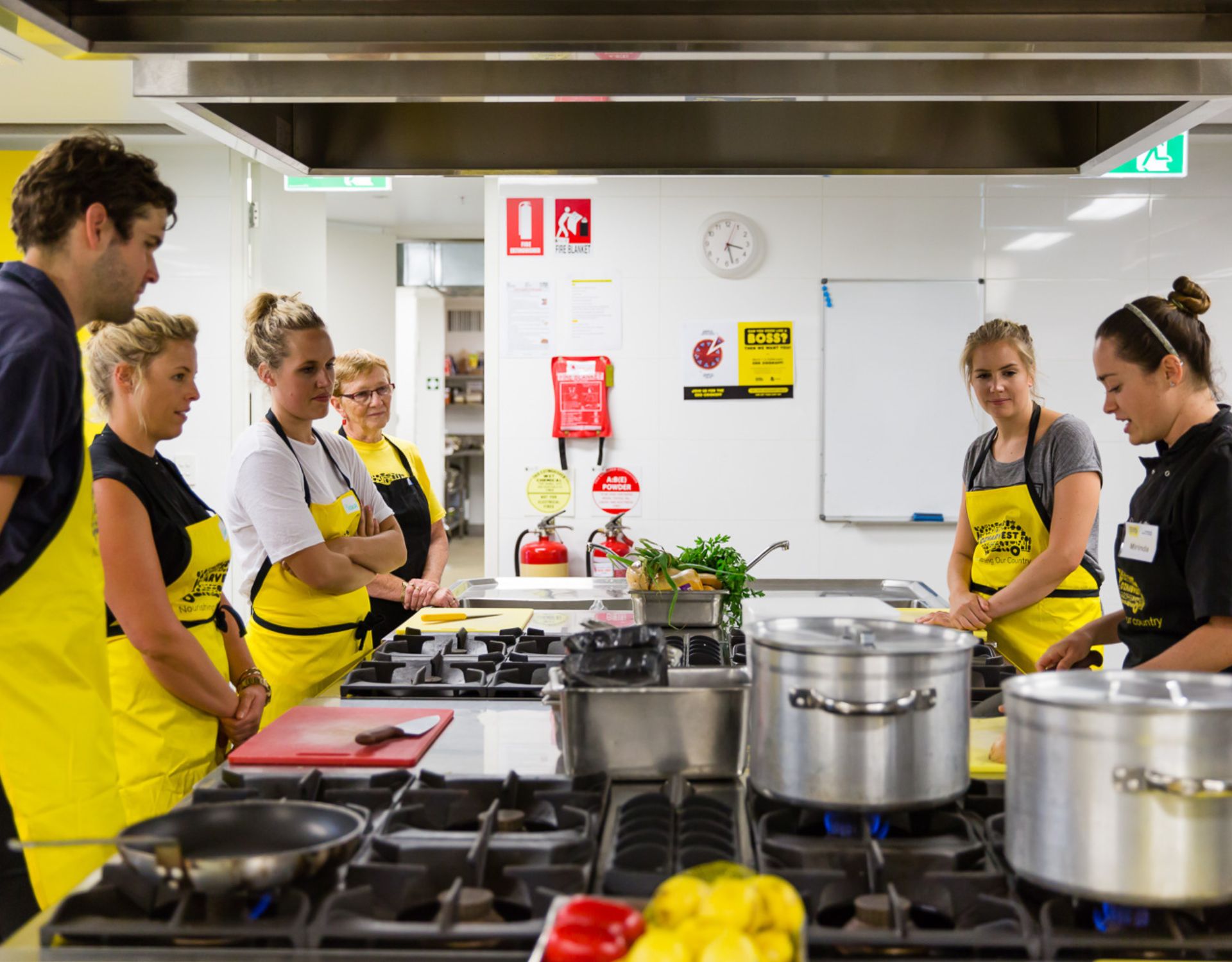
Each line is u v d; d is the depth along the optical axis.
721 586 2.43
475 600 2.96
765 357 4.58
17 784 1.45
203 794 1.26
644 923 0.84
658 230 4.56
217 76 1.64
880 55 1.46
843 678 1.12
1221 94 1.59
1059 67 1.60
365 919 0.96
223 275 4.62
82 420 1.50
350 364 3.45
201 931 0.93
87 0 1.49
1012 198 4.53
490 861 1.07
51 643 1.47
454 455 12.48
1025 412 2.55
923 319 4.56
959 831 1.16
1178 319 1.66
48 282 1.45
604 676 1.42
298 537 2.21
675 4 1.47
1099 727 0.92
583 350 4.60
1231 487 1.51
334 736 1.55
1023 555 2.55
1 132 4.43
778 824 1.19
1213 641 1.49
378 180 3.71
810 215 4.54
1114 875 0.92
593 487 4.64
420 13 1.48
